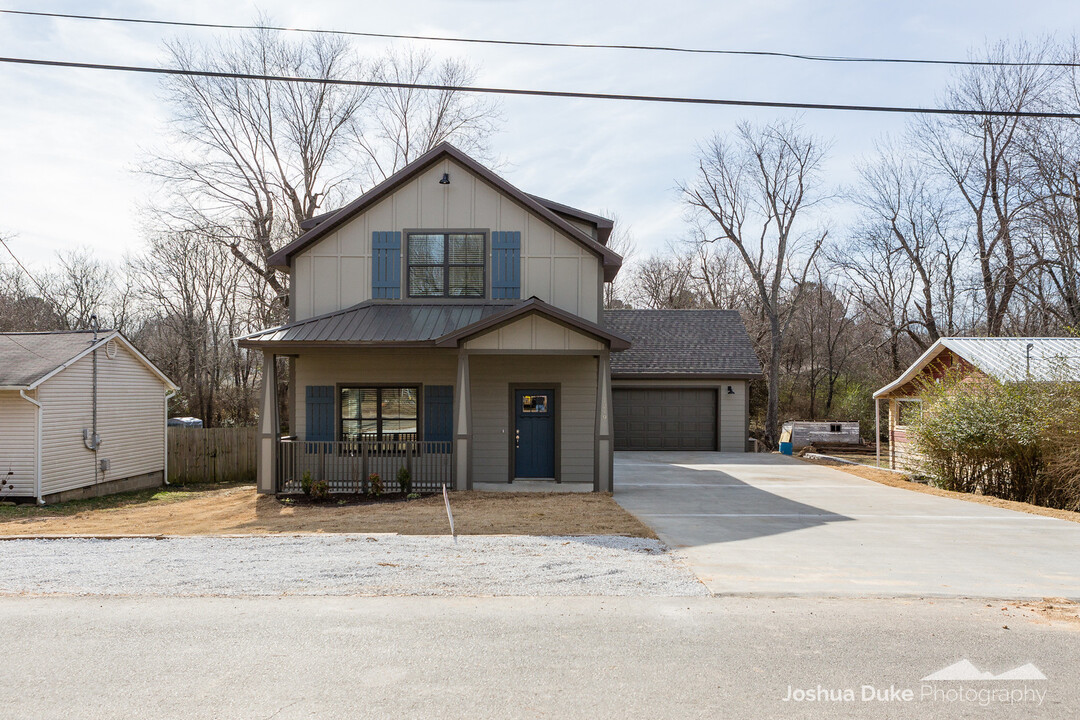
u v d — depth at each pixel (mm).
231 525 10898
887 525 10352
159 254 36594
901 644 5309
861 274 34656
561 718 4062
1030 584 7012
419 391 15102
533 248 15336
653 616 5938
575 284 15289
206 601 6348
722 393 23938
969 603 6395
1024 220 26703
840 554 8320
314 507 12609
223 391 39031
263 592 6617
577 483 14906
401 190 15438
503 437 15156
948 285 32281
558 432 15141
